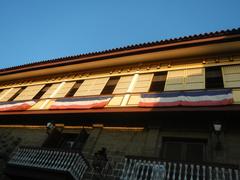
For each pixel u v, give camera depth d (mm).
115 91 12984
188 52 12930
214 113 8914
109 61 15219
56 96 15203
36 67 18047
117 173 8664
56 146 11078
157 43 13398
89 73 16219
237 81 10344
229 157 7781
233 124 8727
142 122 10367
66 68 17125
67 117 12398
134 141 9773
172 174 7461
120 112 10719
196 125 9250
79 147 10438
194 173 7242
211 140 8539
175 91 11000
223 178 6695
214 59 12305
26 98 16750
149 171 7695
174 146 9070
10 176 9922
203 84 11016
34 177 9258
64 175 8742
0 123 14961
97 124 11242
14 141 12820
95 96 13016
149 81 12734
